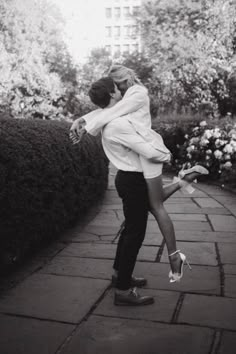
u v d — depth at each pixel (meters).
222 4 15.49
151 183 2.25
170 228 2.31
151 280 2.76
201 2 16.64
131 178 2.28
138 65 23.66
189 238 3.80
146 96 2.35
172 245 2.32
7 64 18.88
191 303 2.38
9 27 20.14
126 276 2.34
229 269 2.95
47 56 22.14
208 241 3.69
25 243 3.16
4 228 2.79
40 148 3.35
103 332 2.05
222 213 4.99
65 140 4.02
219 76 14.43
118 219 4.71
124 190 2.31
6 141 2.84
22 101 18.81
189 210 5.20
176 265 2.32
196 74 15.02
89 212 5.11
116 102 2.42
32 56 20.05
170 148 10.05
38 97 19.17
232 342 1.94
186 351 1.87
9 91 18.52
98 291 2.59
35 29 21.19
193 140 8.52
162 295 2.50
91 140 5.15
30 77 19.20
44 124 3.87
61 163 3.82
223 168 7.58
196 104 14.88
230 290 2.57
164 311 2.28
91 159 5.04
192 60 15.65
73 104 22.80
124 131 2.23
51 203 3.62
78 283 2.72
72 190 4.19
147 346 1.92
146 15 20.02
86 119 2.43
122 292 2.36
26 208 3.10
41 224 3.41
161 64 17.89
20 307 2.35
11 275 2.89
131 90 2.34
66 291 2.59
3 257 2.85
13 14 20.25
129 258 2.32
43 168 3.38
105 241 3.77
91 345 1.93
